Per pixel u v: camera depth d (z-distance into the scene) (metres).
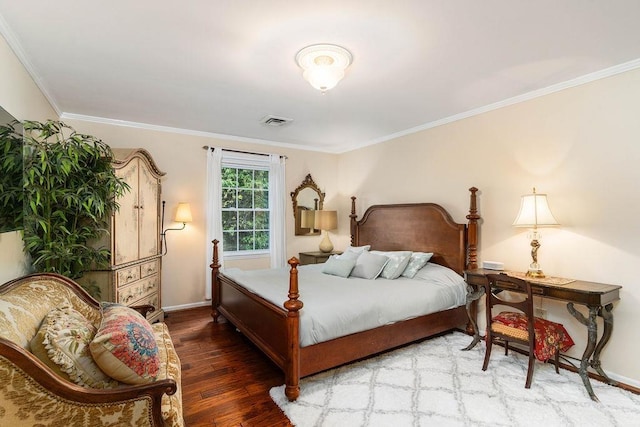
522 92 3.02
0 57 1.95
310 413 2.07
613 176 2.53
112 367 1.35
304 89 2.94
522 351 2.99
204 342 3.24
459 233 3.52
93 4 1.75
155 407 1.31
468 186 3.57
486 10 1.80
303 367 2.29
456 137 3.69
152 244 3.73
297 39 2.10
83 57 2.34
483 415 2.04
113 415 1.25
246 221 4.92
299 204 5.28
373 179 4.88
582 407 2.14
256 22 1.92
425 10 1.79
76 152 2.43
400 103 3.31
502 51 2.26
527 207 2.81
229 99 3.19
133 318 1.67
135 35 2.06
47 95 3.03
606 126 2.57
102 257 2.85
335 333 2.42
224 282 3.63
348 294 2.76
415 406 2.14
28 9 1.78
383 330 2.72
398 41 2.12
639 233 2.41
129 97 3.14
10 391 1.11
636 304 2.42
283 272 3.80
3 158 1.83
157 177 3.87
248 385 2.42
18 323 1.36
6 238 2.07
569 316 2.78
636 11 1.80
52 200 2.49
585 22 1.91
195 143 4.45
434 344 3.17
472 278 3.00
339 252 5.23
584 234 2.69
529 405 2.15
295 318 2.20
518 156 3.13
